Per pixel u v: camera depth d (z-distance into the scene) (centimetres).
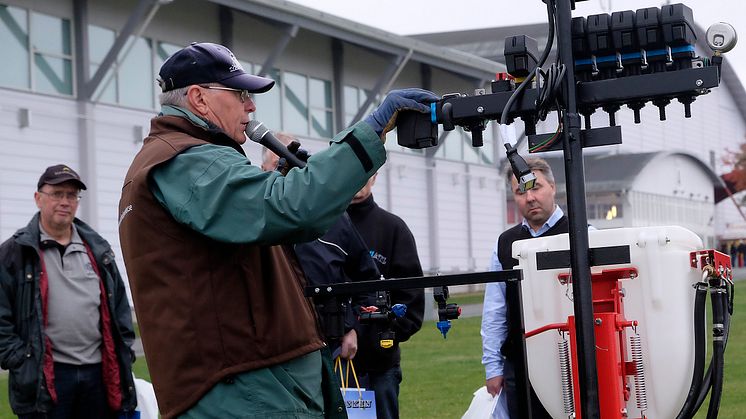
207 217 318
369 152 316
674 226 420
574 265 379
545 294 439
